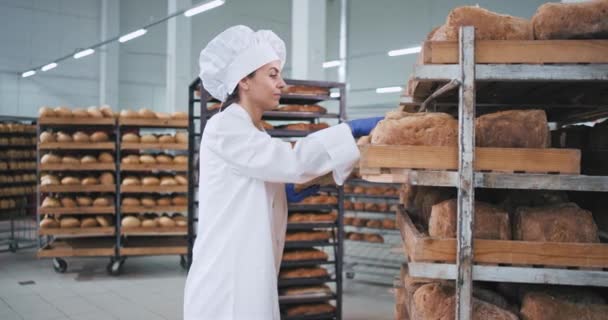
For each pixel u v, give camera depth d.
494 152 1.56
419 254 1.59
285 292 4.21
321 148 1.52
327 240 4.32
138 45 16.52
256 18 16.61
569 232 1.59
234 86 1.62
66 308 4.74
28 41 14.77
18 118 8.99
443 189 1.96
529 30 1.61
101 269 6.46
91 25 15.79
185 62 12.22
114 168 6.09
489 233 1.63
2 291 5.33
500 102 2.39
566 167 1.54
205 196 1.64
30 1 14.72
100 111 6.22
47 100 15.23
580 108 2.44
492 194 1.99
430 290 1.74
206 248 1.61
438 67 1.56
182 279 5.94
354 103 16.42
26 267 6.53
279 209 1.74
